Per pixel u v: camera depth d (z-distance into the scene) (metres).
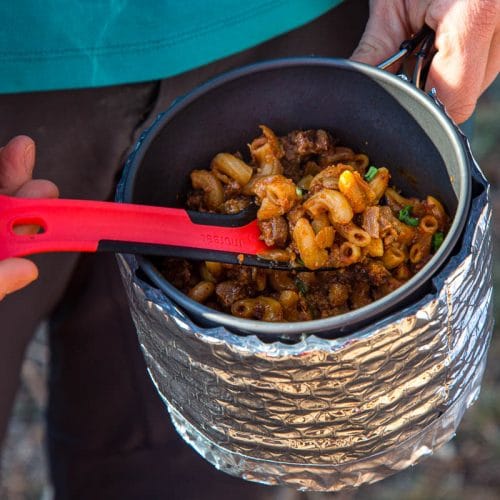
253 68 0.73
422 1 0.76
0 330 0.89
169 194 0.75
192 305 0.65
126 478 1.02
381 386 0.66
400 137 0.73
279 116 0.75
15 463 1.18
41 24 0.77
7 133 0.82
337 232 0.71
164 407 1.00
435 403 0.69
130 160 0.71
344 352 0.64
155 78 0.80
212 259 0.69
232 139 0.75
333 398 0.66
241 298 0.72
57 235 0.67
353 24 0.85
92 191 0.88
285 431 0.68
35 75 0.78
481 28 0.73
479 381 0.73
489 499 1.08
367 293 0.72
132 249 0.67
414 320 0.64
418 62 0.74
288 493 1.10
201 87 0.73
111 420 1.00
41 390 1.24
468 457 1.10
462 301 0.66
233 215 0.70
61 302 0.97
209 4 0.78
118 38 0.78
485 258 0.68
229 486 1.02
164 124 0.72
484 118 1.45
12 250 0.66
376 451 0.70
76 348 0.98
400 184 0.75
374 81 0.72
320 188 0.71
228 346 0.64
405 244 0.72
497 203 1.35
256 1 0.79
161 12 0.78
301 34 0.84
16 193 0.71
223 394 0.67
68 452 1.02
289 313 0.72
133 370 0.98
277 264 0.70
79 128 0.83
